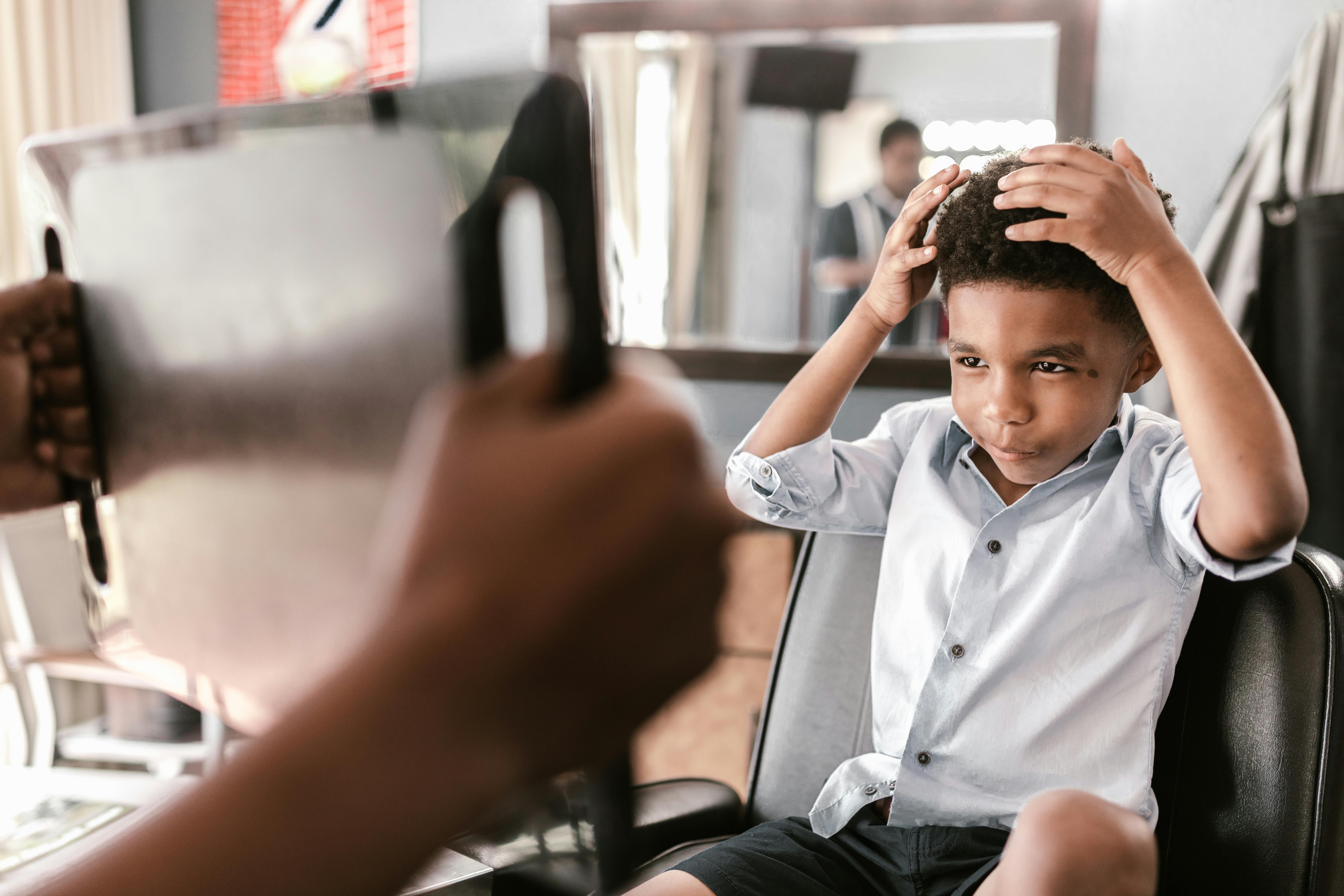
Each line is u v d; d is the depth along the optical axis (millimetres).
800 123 2146
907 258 772
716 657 155
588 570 139
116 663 308
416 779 137
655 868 827
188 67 2414
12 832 703
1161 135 1935
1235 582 729
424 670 137
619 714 148
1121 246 631
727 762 1670
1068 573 743
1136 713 713
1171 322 628
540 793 162
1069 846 509
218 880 131
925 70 2068
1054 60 1990
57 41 2217
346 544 209
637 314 2250
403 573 144
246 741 247
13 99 2119
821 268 2176
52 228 318
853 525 891
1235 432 607
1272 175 1826
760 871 710
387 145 190
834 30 2092
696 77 2174
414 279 187
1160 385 1846
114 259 279
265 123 214
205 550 257
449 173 180
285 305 218
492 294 180
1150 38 1924
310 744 136
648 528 141
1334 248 1754
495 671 138
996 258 683
